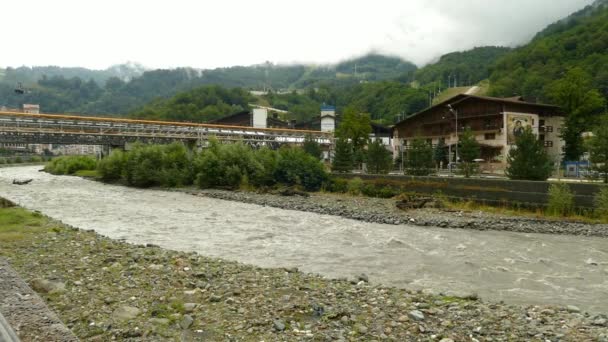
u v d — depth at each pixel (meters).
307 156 51.12
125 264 13.68
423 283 14.58
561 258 18.84
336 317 9.41
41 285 10.91
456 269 16.69
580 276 15.76
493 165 63.16
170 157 59.78
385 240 22.81
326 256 18.77
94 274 12.41
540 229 26.23
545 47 124.81
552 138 68.62
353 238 23.36
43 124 61.12
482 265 17.34
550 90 90.69
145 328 8.46
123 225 26.98
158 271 12.88
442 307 10.50
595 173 33.28
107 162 67.06
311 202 39.66
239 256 18.53
